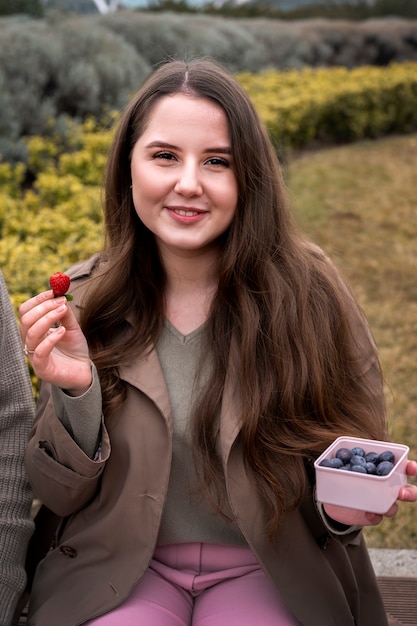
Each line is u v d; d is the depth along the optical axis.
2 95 7.48
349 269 6.28
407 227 7.20
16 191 5.90
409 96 11.04
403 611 2.49
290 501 1.89
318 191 8.23
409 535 3.28
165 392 1.94
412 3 19.39
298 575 1.90
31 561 2.19
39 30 8.79
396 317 5.44
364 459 1.71
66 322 1.83
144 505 1.90
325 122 10.11
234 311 2.01
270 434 1.92
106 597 1.89
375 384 2.12
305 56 14.05
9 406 2.06
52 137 7.70
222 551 1.98
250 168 1.96
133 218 2.11
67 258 3.82
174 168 1.93
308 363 1.97
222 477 1.92
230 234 2.02
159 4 16.14
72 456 1.85
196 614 1.92
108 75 8.67
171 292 2.09
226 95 1.93
